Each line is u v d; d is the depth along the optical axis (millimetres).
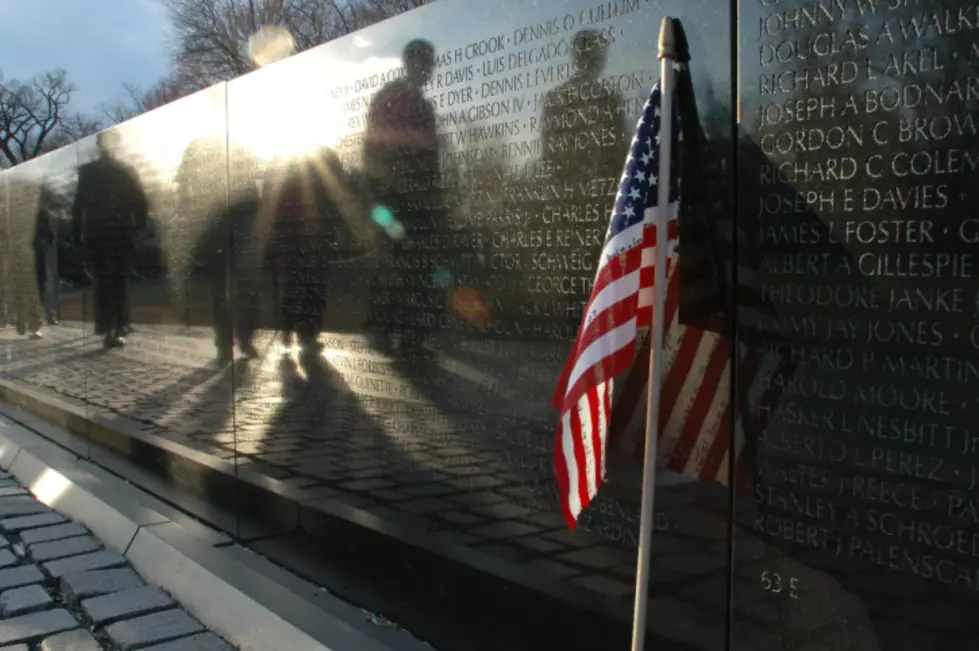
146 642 3613
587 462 2410
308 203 4352
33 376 8211
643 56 2764
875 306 2221
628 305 2430
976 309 2043
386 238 3850
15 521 5352
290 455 4453
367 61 3918
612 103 2861
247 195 4832
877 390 2225
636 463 2830
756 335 2477
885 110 2189
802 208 2361
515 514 3248
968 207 2049
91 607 3973
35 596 4129
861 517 2268
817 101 2320
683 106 2631
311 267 4332
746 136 2480
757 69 2449
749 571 2523
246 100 4805
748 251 2486
